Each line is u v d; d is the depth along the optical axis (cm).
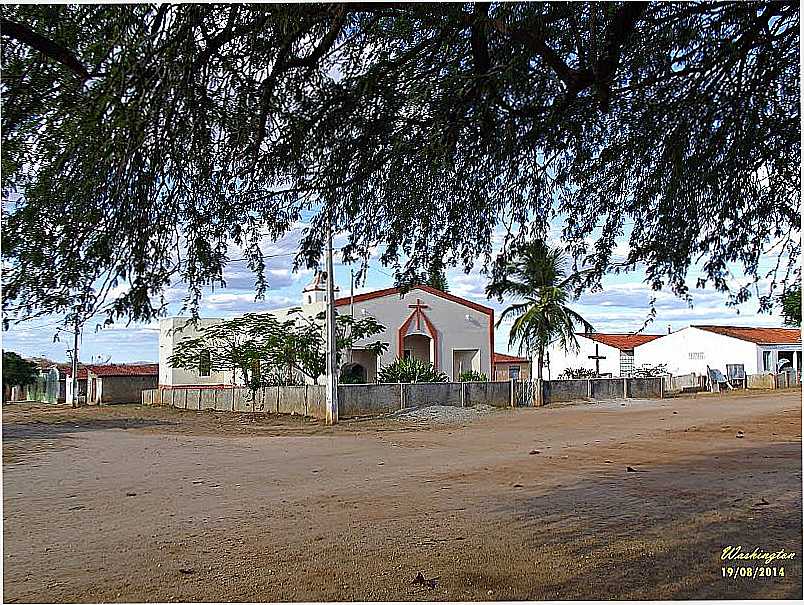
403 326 3275
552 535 773
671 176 548
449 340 3381
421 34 438
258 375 2930
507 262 563
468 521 848
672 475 1199
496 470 1293
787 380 4359
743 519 836
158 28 342
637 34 481
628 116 543
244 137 393
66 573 660
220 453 1653
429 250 530
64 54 353
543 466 1338
